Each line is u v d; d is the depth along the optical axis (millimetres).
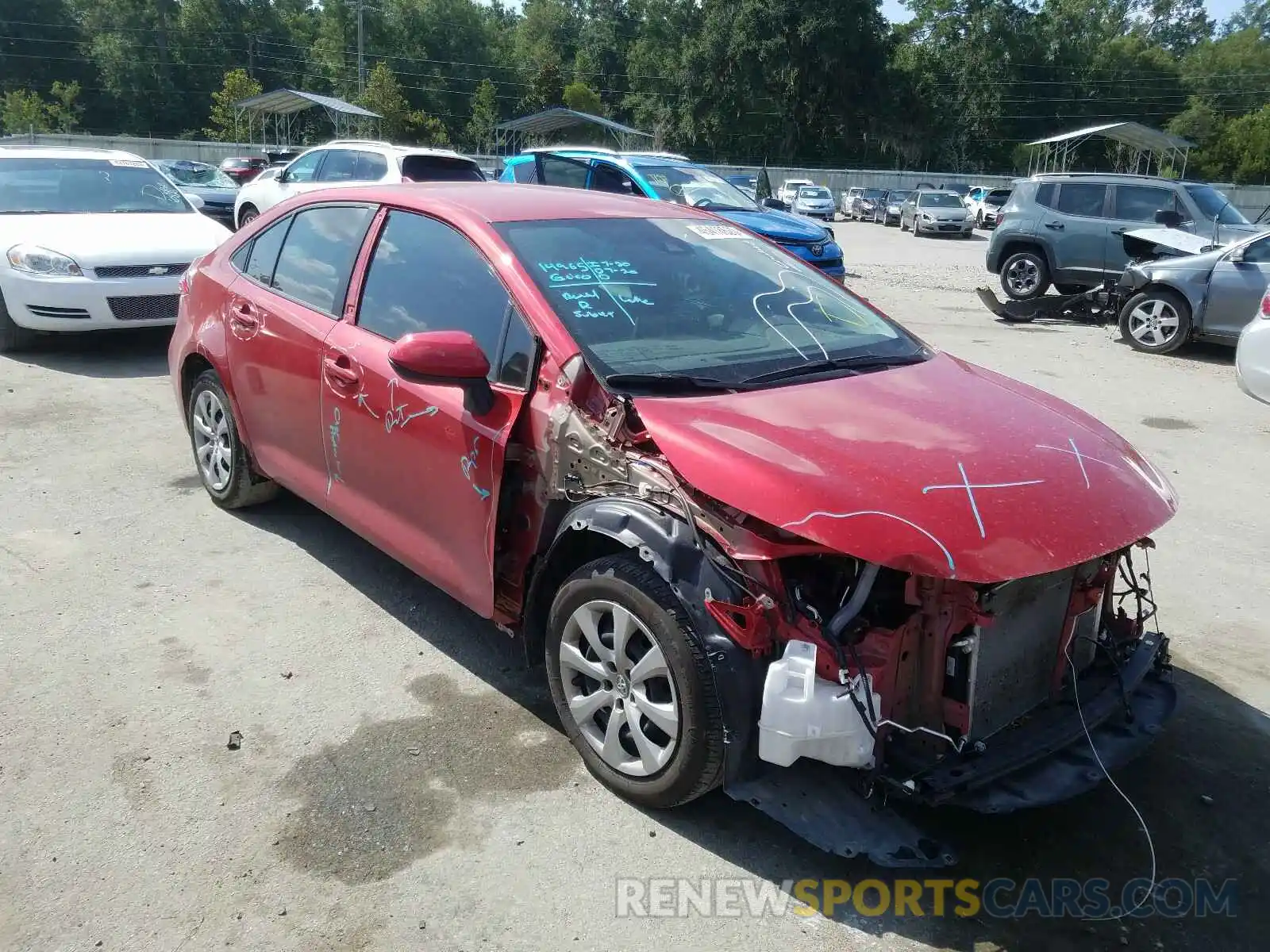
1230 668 4180
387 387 3742
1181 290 10961
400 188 4273
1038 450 3094
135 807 3035
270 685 3738
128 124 78438
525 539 3361
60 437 6535
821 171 55281
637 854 2912
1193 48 100438
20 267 8328
